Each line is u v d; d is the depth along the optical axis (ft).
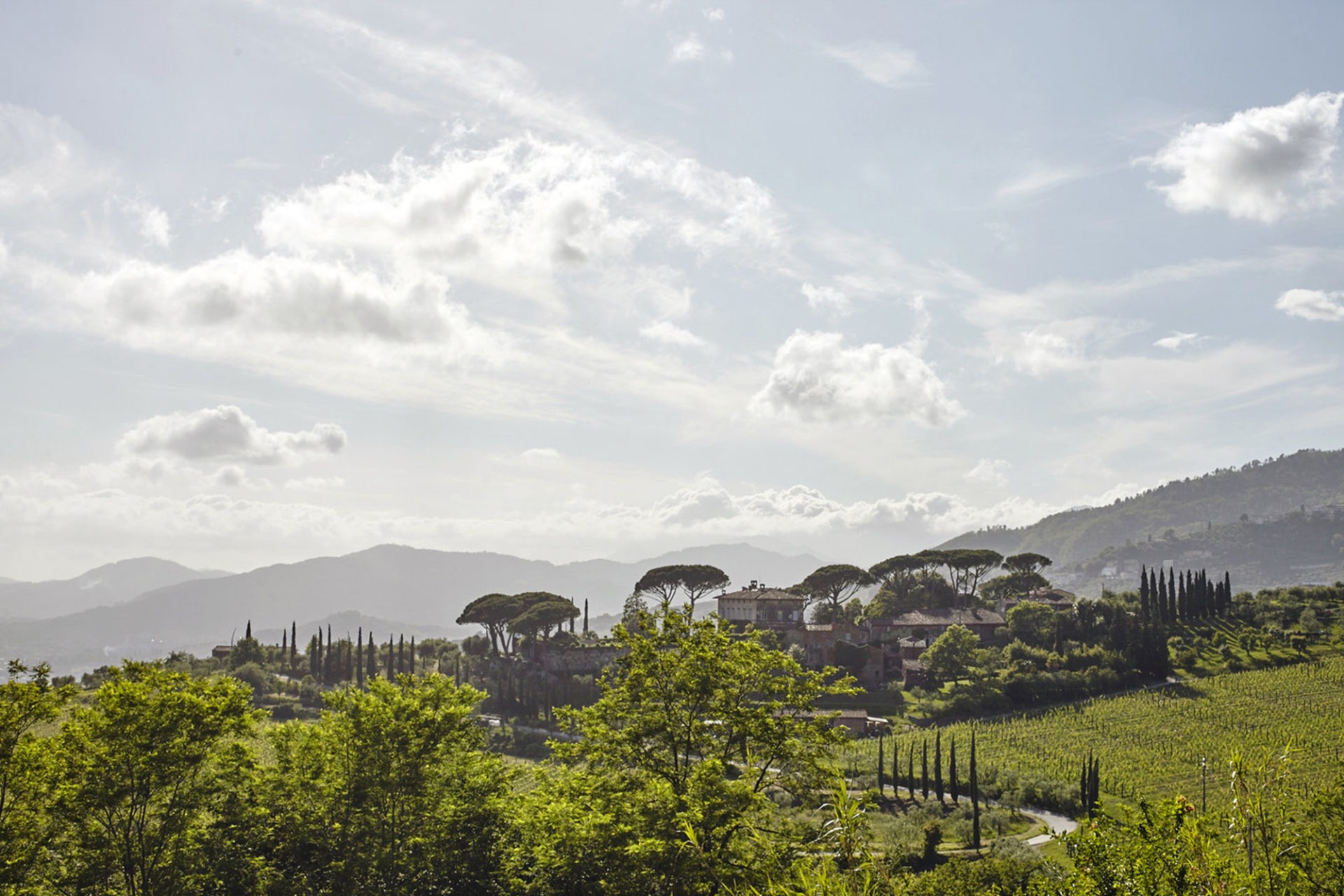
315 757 136.36
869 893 42.16
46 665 117.19
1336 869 52.21
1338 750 336.49
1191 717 400.26
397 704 136.67
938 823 264.52
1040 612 537.24
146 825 124.77
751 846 105.29
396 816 134.72
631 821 106.52
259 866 125.29
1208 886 49.83
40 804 113.19
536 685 502.38
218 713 124.06
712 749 117.91
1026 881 169.68
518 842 128.16
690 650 121.49
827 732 118.62
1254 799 50.52
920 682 484.74
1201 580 583.58
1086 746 372.17
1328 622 553.64
